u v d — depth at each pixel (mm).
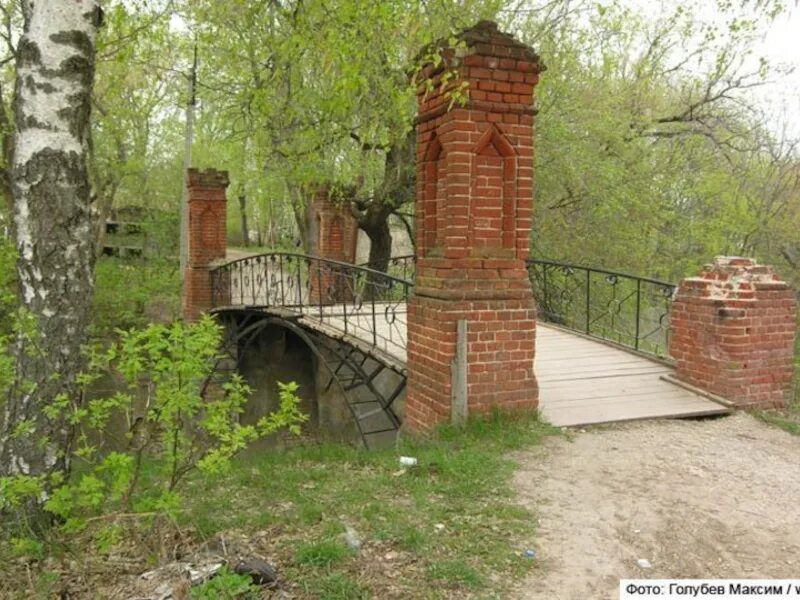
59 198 3762
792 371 6270
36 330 3684
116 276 13312
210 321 3424
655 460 4703
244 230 36812
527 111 5262
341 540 3410
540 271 13812
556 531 3594
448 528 3613
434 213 5648
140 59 10969
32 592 3135
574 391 6430
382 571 3146
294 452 5375
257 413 12781
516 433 5137
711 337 6281
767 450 5012
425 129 5582
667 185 16156
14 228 3828
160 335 3260
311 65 6402
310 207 16562
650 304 15844
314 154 8547
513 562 3252
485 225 5324
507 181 5340
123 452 3629
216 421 3385
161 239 19953
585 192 14219
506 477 4344
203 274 13531
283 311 10297
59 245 3777
